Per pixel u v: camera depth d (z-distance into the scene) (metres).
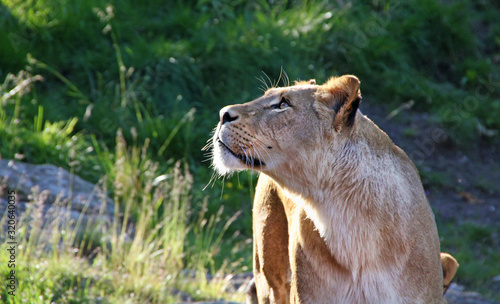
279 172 5.41
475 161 15.98
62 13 15.09
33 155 11.71
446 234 13.47
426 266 5.14
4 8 14.84
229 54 15.31
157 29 15.73
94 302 7.72
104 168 12.14
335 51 16.81
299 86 5.50
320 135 5.29
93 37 14.91
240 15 16.34
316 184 5.29
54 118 13.05
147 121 13.57
